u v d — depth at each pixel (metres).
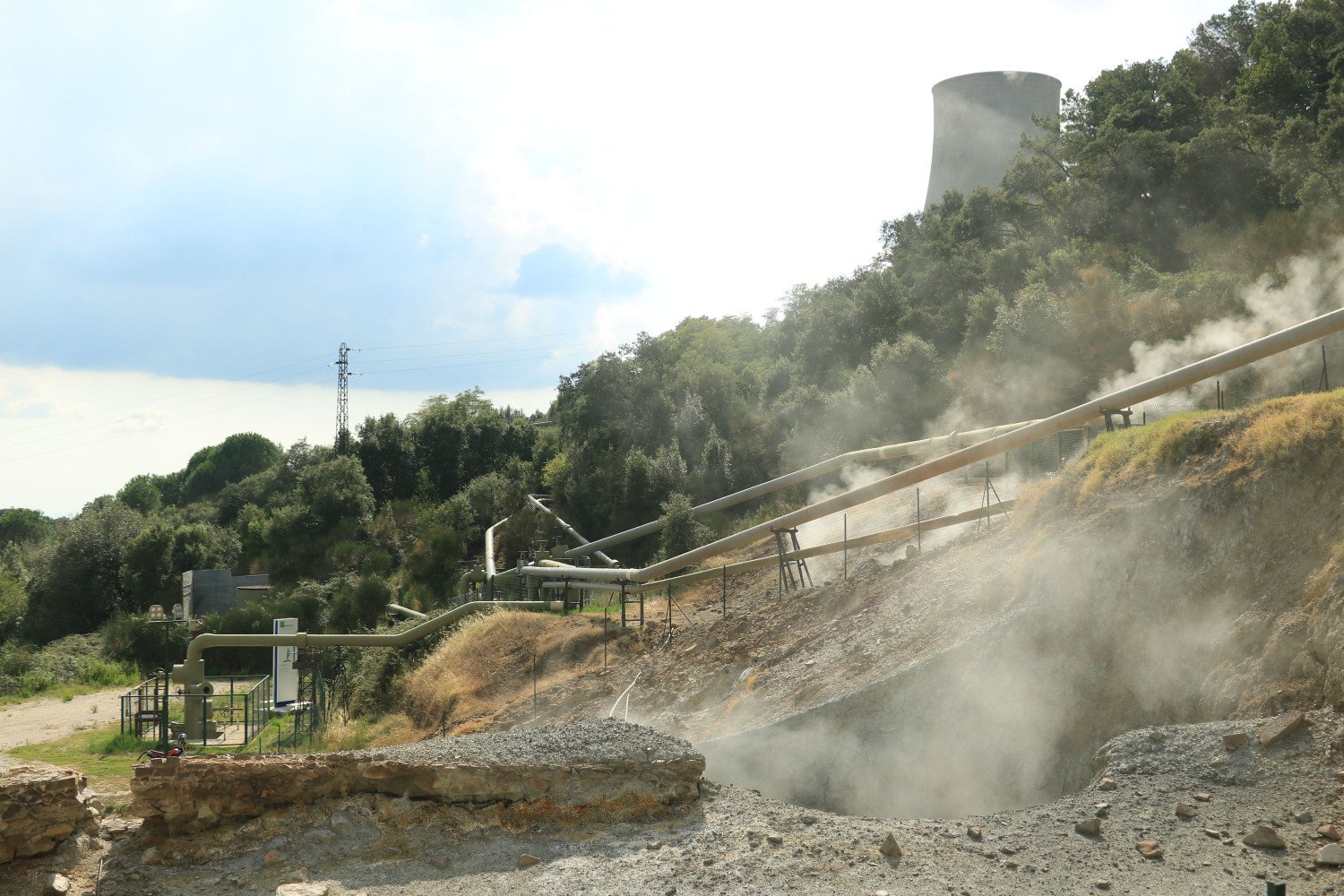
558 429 81.44
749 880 11.21
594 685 27.94
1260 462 16.64
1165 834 11.54
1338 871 10.39
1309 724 12.70
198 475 112.38
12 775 12.82
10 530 110.44
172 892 12.05
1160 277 42.28
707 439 62.88
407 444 83.00
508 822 13.30
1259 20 53.50
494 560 63.75
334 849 12.84
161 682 44.06
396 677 37.91
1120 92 54.53
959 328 54.28
